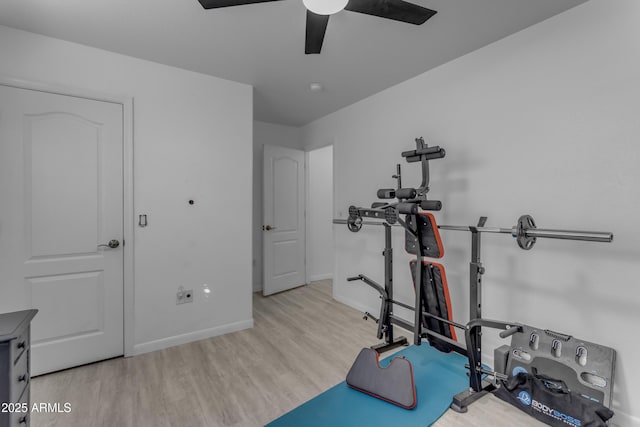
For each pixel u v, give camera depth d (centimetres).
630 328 170
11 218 213
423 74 283
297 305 383
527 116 211
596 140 181
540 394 178
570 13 190
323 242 522
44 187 223
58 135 227
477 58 240
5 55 210
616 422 172
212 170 288
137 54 246
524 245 172
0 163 210
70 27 209
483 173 238
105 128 242
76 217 234
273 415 182
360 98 350
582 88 186
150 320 260
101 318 243
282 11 191
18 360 136
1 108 209
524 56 212
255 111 399
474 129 243
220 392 204
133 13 193
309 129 459
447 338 212
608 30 175
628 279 171
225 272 296
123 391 204
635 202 168
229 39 224
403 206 206
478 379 196
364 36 220
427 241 215
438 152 221
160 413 183
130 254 251
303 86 313
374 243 342
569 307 193
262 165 435
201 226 283
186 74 274
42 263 223
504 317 226
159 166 263
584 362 179
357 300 367
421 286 223
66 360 230
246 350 262
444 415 183
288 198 454
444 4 184
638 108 166
